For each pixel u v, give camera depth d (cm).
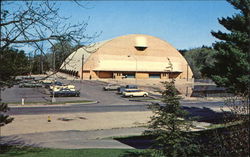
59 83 4828
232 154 909
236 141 876
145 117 2634
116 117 2611
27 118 2431
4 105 1120
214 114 2855
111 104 3609
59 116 2584
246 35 1756
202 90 5678
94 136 1820
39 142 1612
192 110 3172
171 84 1085
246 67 1664
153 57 9025
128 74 8781
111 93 4972
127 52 8700
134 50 8794
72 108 3155
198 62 10181
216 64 1969
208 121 2444
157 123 1070
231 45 1820
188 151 1064
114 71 8488
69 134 1866
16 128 2019
